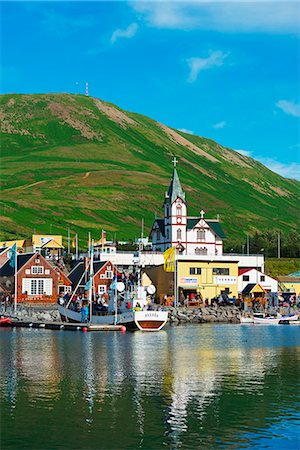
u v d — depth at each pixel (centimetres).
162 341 10725
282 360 8475
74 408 5709
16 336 11494
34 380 6962
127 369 7700
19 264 17762
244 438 4916
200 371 7588
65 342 10500
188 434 5016
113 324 12775
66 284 17938
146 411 5622
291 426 5206
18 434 4997
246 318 14850
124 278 16612
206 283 18500
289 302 18462
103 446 4753
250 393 6319
